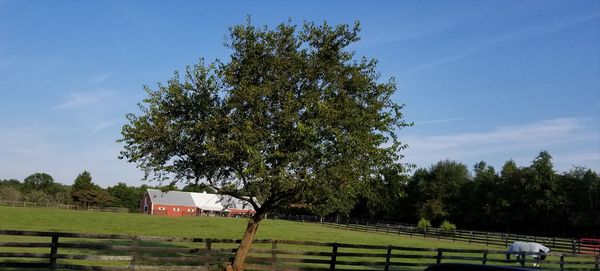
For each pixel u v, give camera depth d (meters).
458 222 102.12
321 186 15.53
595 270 24.72
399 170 17.25
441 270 5.73
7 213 53.97
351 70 16.70
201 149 15.95
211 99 16.30
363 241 40.34
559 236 84.19
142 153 16.23
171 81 16.50
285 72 16.33
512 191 89.69
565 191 82.69
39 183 156.62
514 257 28.69
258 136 15.27
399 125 17.45
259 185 15.73
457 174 103.31
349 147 15.38
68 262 19.27
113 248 15.91
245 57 16.31
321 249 31.27
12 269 14.98
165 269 16.47
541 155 85.94
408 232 58.44
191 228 46.09
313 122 14.87
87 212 67.69
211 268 17.12
